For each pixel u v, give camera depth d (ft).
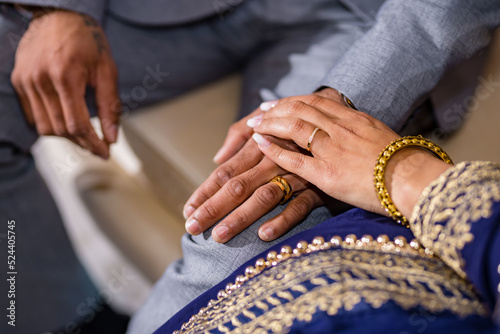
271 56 2.97
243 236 1.88
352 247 1.59
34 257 3.07
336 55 2.72
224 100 3.24
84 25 2.81
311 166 1.85
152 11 3.00
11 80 2.79
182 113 3.17
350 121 1.90
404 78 2.19
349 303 1.36
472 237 1.35
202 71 3.24
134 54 3.05
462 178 1.46
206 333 1.57
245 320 1.52
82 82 2.76
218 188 2.06
